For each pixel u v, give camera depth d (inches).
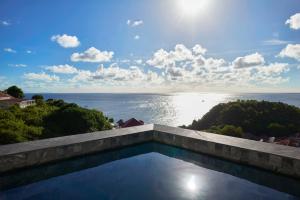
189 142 317.7
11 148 257.9
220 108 1464.1
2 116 625.0
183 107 7440.9
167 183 241.4
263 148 261.0
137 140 349.7
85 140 297.9
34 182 247.0
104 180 250.7
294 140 880.3
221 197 212.1
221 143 283.9
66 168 277.7
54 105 1187.3
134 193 219.8
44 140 297.3
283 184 233.0
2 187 229.5
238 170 268.4
